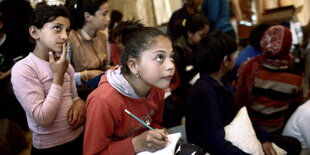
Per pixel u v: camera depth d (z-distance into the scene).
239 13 2.99
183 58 1.94
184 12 2.24
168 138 0.83
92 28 1.39
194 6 2.28
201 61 1.30
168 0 2.45
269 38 1.45
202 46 1.30
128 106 0.89
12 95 2.02
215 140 1.19
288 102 1.54
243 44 3.04
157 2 2.35
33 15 1.02
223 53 1.27
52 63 1.02
